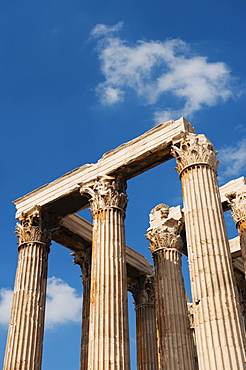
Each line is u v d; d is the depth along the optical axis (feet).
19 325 101.55
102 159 107.45
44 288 108.78
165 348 101.40
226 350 72.38
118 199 102.73
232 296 77.77
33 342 101.14
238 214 111.75
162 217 119.14
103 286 92.17
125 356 86.63
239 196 113.39
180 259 114.52
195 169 90.89
